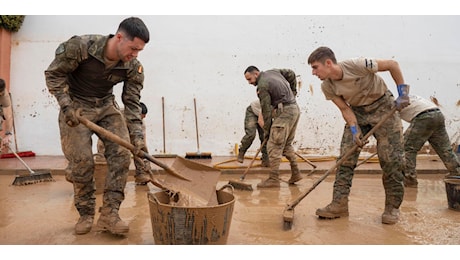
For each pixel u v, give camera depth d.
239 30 8.70
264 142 5.31
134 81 3.11
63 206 4.01
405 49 8.72
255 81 5.18
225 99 8.70
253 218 3.60
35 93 8.41
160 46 8.60
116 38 2.75
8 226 3.29
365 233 3.13
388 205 3.48
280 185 5.37
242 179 5.35
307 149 8.70
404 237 3.02
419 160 7.70
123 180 3.08
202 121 8.67
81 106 2.99
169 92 8.63
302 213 3.79
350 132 3.57
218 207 2.54
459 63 8.77
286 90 5.02
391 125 3.36
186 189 3.09
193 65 8.65
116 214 3.04
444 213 3.77
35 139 8.41
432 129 4.68
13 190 4.86
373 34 8.72
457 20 8.70
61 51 2.76
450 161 4.74
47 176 5.50
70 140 2.96
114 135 2.87
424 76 8.75
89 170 3.02
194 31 8.64
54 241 2.90
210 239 2.58
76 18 8.45
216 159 7.95
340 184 3.62
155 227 2.65
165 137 8.63
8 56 8.25
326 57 3.23
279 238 3.00
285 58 8.73
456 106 8.78
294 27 8.72
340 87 3.36
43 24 8.39
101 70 2.88
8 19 7.99
